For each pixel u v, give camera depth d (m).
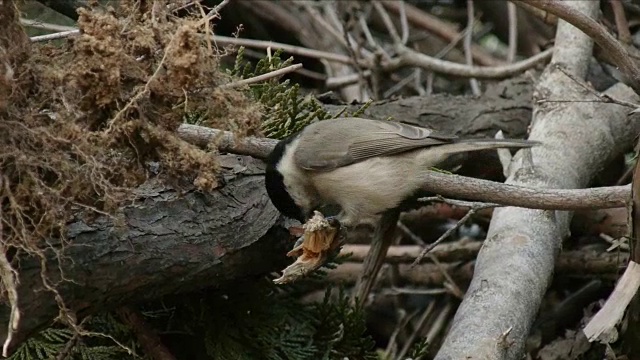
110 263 5.61
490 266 7.50
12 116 5.09
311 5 13.10
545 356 8.80
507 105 10.08
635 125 9.66
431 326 10.73
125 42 5.36
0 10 5.04
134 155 5.48
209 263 6.25
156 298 6.26
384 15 12.57
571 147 9.03
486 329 6.65
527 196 7.05
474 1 13.90
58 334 6.72
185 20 5.43
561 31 10.29
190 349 7.53
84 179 5.20
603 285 9.49
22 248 5.03
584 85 7.91
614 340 6.79
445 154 7.23
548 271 7.60
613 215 9.35
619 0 10.81
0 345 5.35
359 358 7.74
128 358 7.06
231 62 12.56
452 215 10.29
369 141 7.14
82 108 5.25
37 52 5.32
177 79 5.24
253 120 5.59
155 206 6.03
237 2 13.12
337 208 7.86
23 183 5.06
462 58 13.84
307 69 13.61
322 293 10.24
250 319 7.41
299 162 6.95
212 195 6.42
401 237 11.04
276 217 6.93
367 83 12.34
